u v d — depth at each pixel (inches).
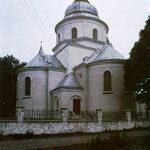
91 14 1797.5
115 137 573.6
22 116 853.2
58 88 1446.9
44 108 1503.4
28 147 623.5
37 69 1544.0
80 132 965.2
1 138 777.6
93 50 1716.3
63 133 916.6
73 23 1742.1
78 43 1699.1
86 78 1476.4
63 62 1675.7
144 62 1136.2
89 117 1125.1
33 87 1525.6
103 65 1422.2
